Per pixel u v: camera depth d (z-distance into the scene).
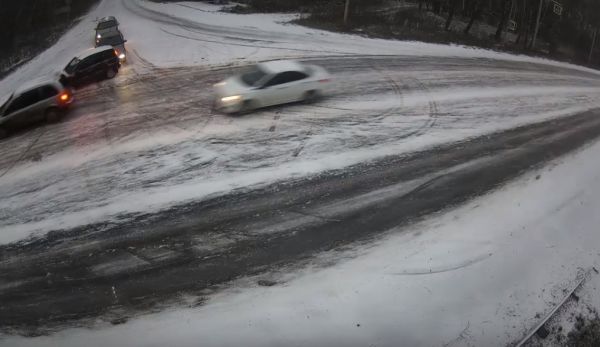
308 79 17.58
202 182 12.52
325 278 9.28
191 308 8.60
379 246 10.17
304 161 13.54
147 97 18.66
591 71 34.91
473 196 12.23
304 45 27.27
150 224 10.87
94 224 10.98
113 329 8.20
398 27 34.38
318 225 10.77
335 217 11.08
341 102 18.11
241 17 35.41
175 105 17.69
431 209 11.52
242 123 15.91
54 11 45.16
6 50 38.16
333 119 16.42
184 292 8.93
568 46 53.19
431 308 8.94
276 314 8.52
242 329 8.25
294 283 9.16
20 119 16.02
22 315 8.52
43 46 32.59
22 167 13.81
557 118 19.09
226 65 22.91
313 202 11.64
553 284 10.16
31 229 10.95
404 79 21.81
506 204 12.09
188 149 14.23
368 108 17.64
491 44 35.06
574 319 9.58
